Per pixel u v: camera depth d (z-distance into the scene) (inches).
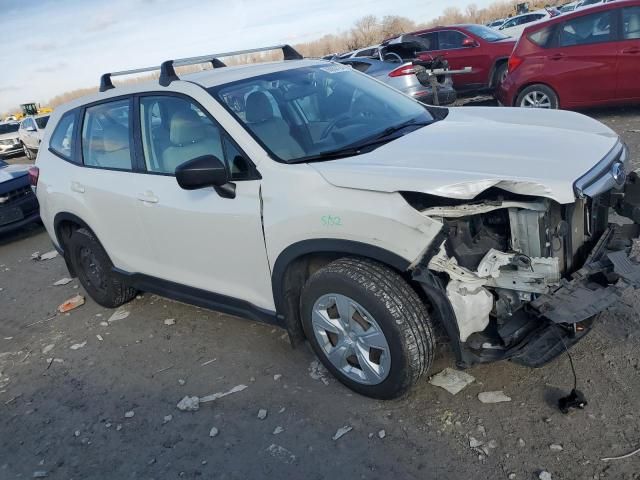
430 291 106.0
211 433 124.0
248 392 135.8
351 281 112.1
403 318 109.0
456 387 122.6
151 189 150.3
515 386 120.9
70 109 188.7
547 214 104.1
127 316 189.9
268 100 140.0
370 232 107.5
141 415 135.6
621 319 136.6
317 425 120.3
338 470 107.6
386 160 116.8
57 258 277.4
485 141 122.6
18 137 854.5
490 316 115.8
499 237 111.8
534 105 360.8
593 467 98.3
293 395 131.3
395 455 108.5
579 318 101.6
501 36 471.8
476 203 106.9
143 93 154.6
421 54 483.5
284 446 116.3
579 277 109.0
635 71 317.4
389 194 106.0
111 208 164.4
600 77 329.7
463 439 109.3
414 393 123.6
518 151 114.7
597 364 123.0
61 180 184.5
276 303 131.0
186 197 140.6
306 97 146.8
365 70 424.2
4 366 173.6
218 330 168.9
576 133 124.8
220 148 133.3
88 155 176.6
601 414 109.4
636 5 312.5
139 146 155.9
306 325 127.4
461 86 477.4
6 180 317.4
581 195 98.7
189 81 145.4
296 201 117.0
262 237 125.5
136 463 120.0
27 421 142.2
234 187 128.8
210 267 143.7
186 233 143.3
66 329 190.7
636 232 125.6
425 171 106.7
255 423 124.7
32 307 218.5
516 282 107.5
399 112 153.3
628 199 123.7
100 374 157.6
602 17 324.8
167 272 158.1
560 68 342.0
